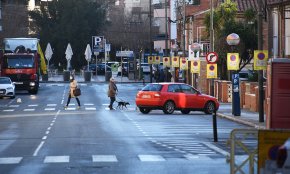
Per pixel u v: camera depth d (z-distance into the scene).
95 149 41.72
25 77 117.75
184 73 127.31
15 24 178.88
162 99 76.69
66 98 107.56
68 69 173.62
